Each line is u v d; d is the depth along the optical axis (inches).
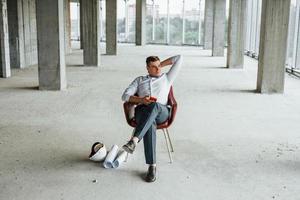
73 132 230.5
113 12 687.1
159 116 169.8
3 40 429.1
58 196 150.5
